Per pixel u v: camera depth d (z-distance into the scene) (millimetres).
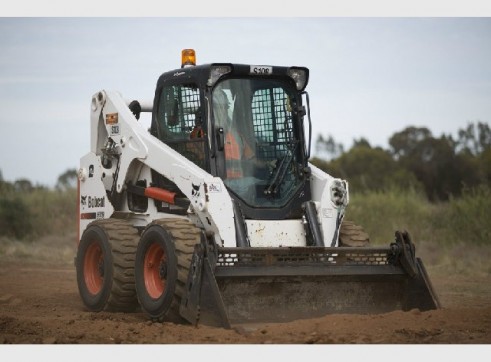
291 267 9430
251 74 10555
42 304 12297
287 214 10453
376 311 9938
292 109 10812
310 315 9562
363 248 9828
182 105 10758
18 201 25344
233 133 10406
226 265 9203
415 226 20875
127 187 11469
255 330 8625
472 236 19953
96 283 11508
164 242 9562
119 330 8984
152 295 9906
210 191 9781
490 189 22484
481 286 14312
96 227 11273
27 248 22375
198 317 8930
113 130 11719
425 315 9156
